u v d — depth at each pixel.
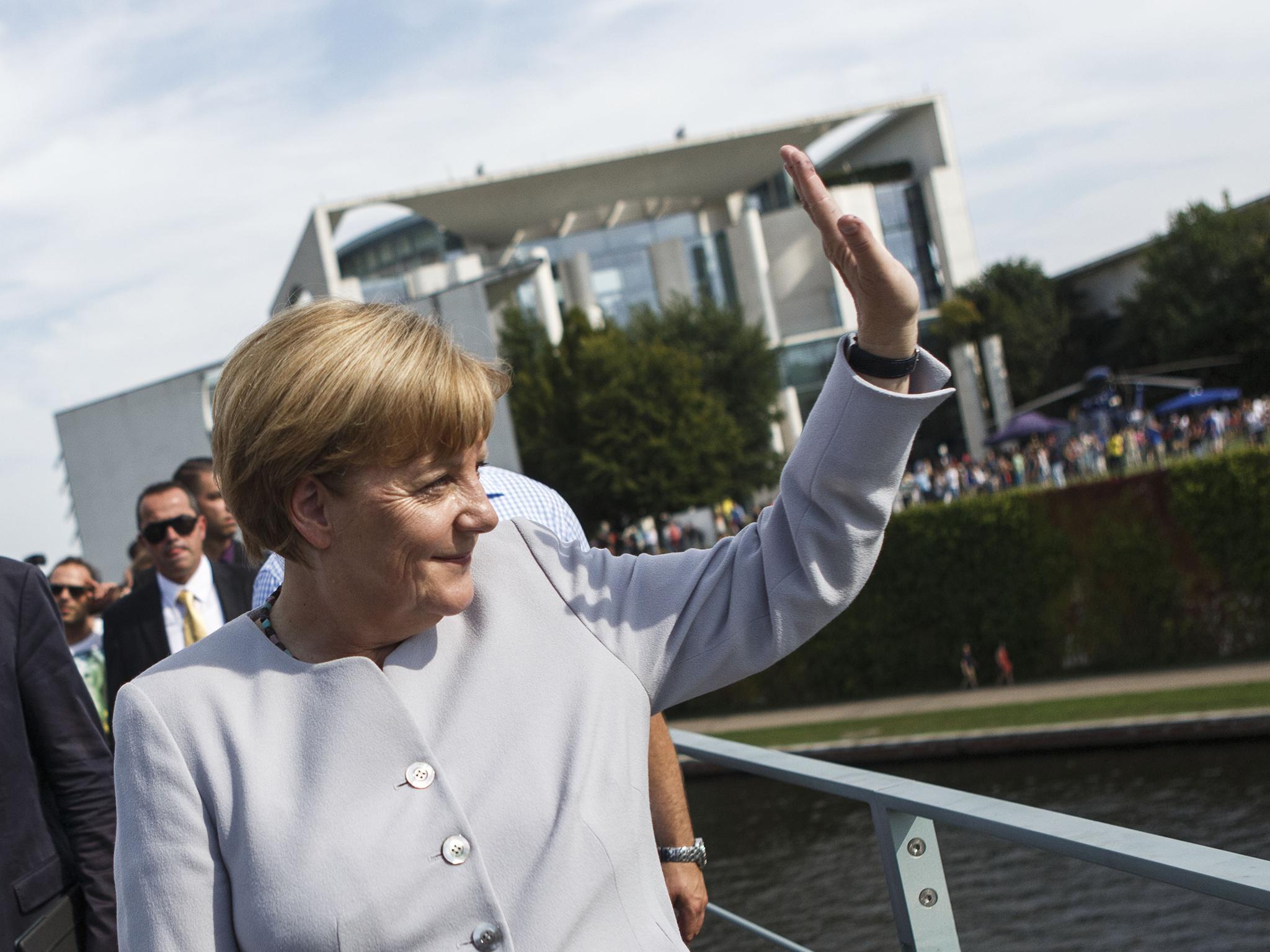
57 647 2.35
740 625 1.18
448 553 1.11
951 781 17.66
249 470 1.08
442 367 1.08
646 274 67.62
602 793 1.12
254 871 1.06
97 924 2.29
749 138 61.97
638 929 1.10
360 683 1.11
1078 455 39.53
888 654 23.58
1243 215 49.34
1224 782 13.92
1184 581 20.78
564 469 41.97
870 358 1.11
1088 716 17.28
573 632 1.19
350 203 56.88
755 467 46.81
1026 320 58.19
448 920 1.04
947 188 63.31
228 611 3.77
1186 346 48.97
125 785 1.11
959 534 22.80
